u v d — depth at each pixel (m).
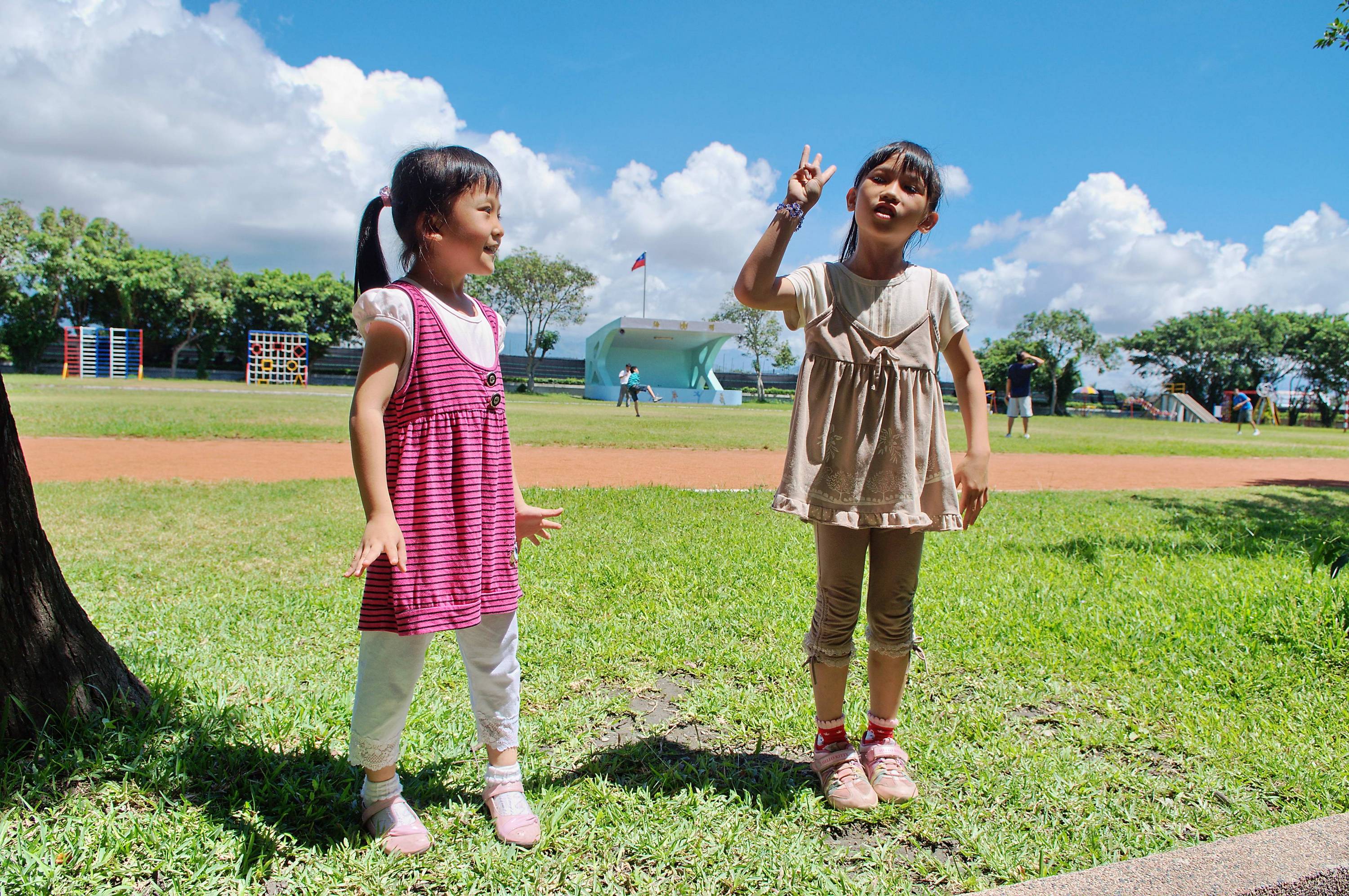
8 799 2.06
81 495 6.95
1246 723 2.82
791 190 2.14
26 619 2.26
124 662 3.01
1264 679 3.21
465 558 1.96
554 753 2.56
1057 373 55.28
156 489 7.42
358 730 2.01
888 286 2.26
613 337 48.56
